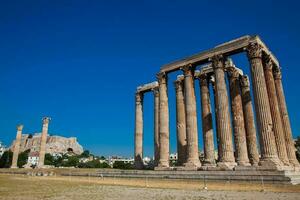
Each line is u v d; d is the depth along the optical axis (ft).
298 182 98.22
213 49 140.46
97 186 102.58
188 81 147.33
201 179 117.08
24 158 546.26
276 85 145.18
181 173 125.70
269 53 137.39
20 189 89.20
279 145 124.36
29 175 203.00
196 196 68.33
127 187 97.25
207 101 153.58
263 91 117.29
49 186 102.37
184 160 153.58
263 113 113.91
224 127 124.16
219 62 136.15
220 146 123.44
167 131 153.48
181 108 162.91
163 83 160.56
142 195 71.67
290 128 139.74
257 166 106.93
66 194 74.79
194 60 147.33
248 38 128.36
